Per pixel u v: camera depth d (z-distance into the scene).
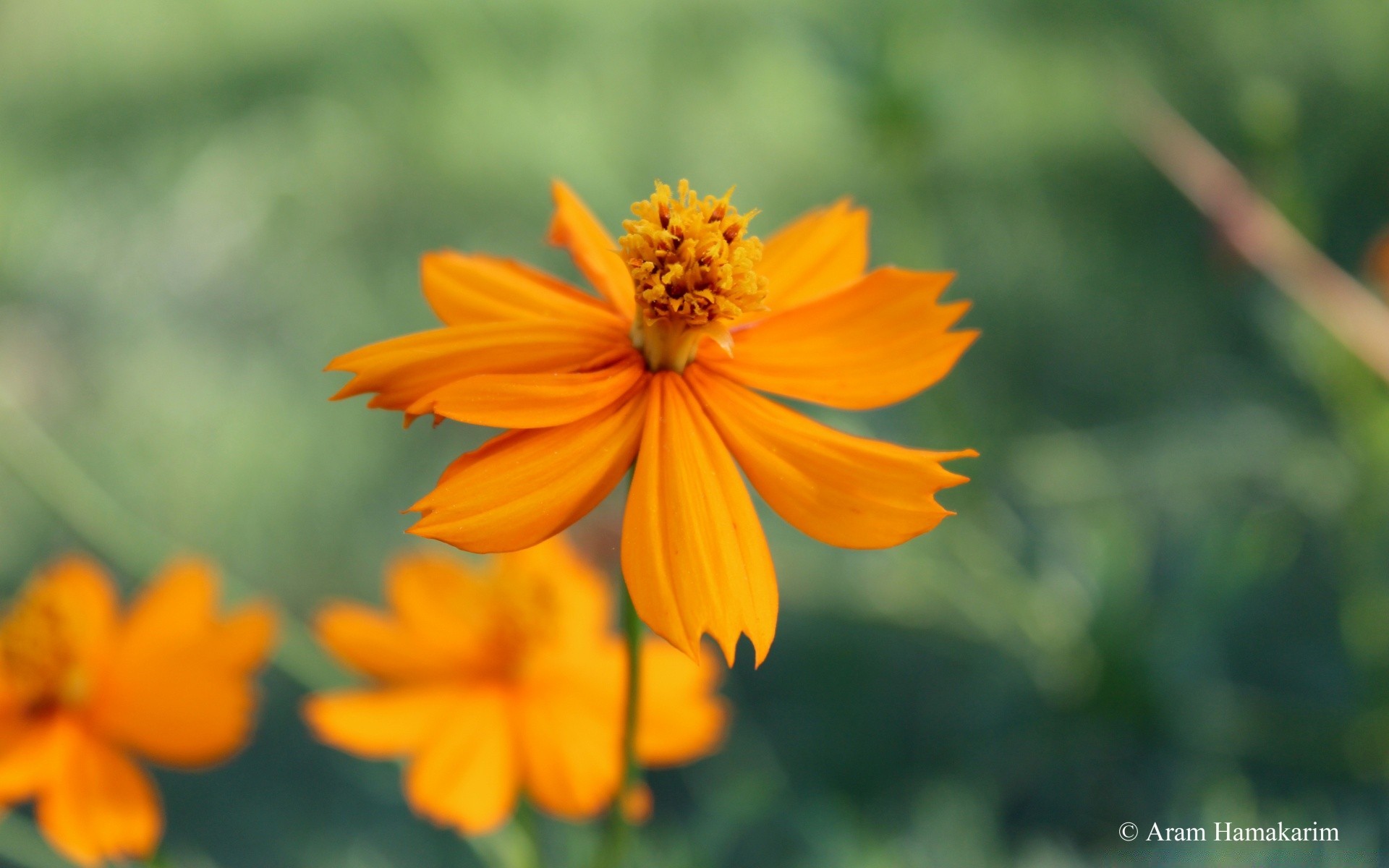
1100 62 0.77
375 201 0.76
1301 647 0.47
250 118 0.83
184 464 0.62
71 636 0.28
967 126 0.74
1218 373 0.58
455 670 0.29
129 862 0.31
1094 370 0.60
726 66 0.83
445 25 0.84
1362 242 0.61
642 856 0.32
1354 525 0.40
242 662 0.28
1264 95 0.36
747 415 0.24
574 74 0.83
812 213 0.26
